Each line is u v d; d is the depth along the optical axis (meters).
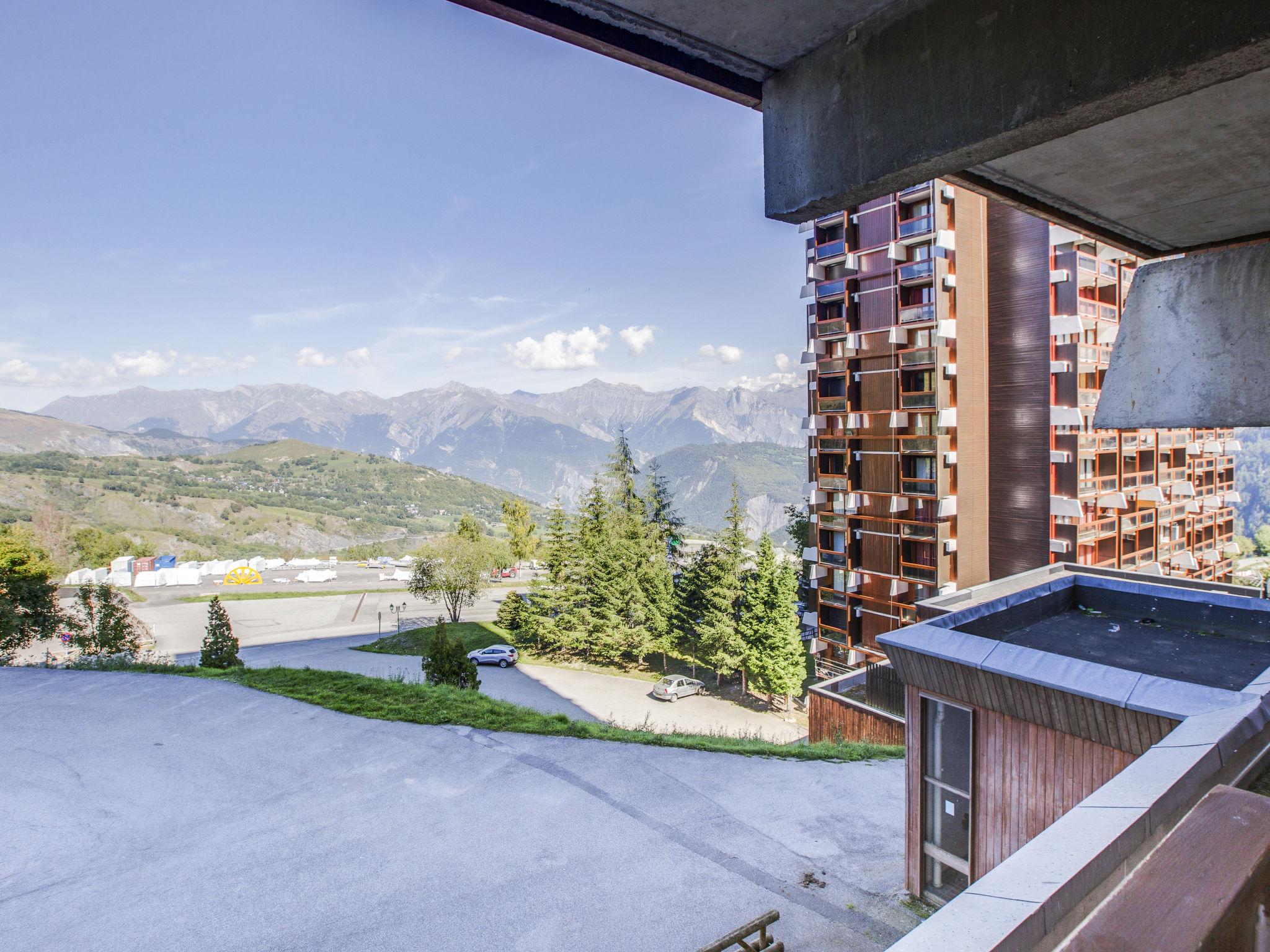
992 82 1.73
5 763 12.66
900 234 25.16
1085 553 24.48
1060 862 1.22
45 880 8.90
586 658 40.69
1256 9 1.26
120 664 20.77
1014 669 6.58
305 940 7.68
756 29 2.08
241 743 13.53
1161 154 2.86
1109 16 1.49
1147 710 5.55
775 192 2.42
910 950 0.95
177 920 8.03
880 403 26.53
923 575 25.14
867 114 2.06
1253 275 3.82
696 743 13.84
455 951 7.48
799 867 9.09
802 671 30.03
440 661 20.88
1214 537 36.94
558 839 9.75
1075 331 23.02
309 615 61.75
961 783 7.61
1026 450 24.73
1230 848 0.96
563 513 46.44
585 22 1.99
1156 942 0.76
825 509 29.53
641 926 7.85
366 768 12.22
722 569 34.50
